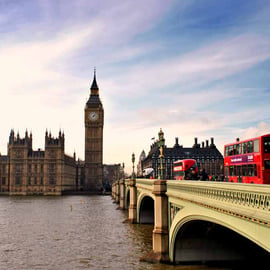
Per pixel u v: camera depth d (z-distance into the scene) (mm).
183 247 43094
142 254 52375
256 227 22547
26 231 75688
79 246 59594
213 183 28750
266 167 38500
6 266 48125
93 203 155500
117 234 70125
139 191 82125
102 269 45469
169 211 44656
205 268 41344
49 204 149625
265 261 41875
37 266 47844
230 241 42281
